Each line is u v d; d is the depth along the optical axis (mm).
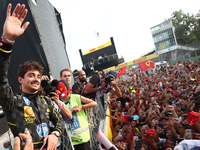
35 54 4262
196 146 2695
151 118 4680
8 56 1191
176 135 3408
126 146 3402
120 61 22531
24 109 1342
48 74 4379
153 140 3408
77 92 3467
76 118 2219
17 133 1303
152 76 23172
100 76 3045
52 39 5531
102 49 26234
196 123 3324
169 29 56156
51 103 1579
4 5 4109
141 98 6891
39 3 5035
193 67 21375
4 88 1218
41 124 1391
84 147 2189
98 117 3648
